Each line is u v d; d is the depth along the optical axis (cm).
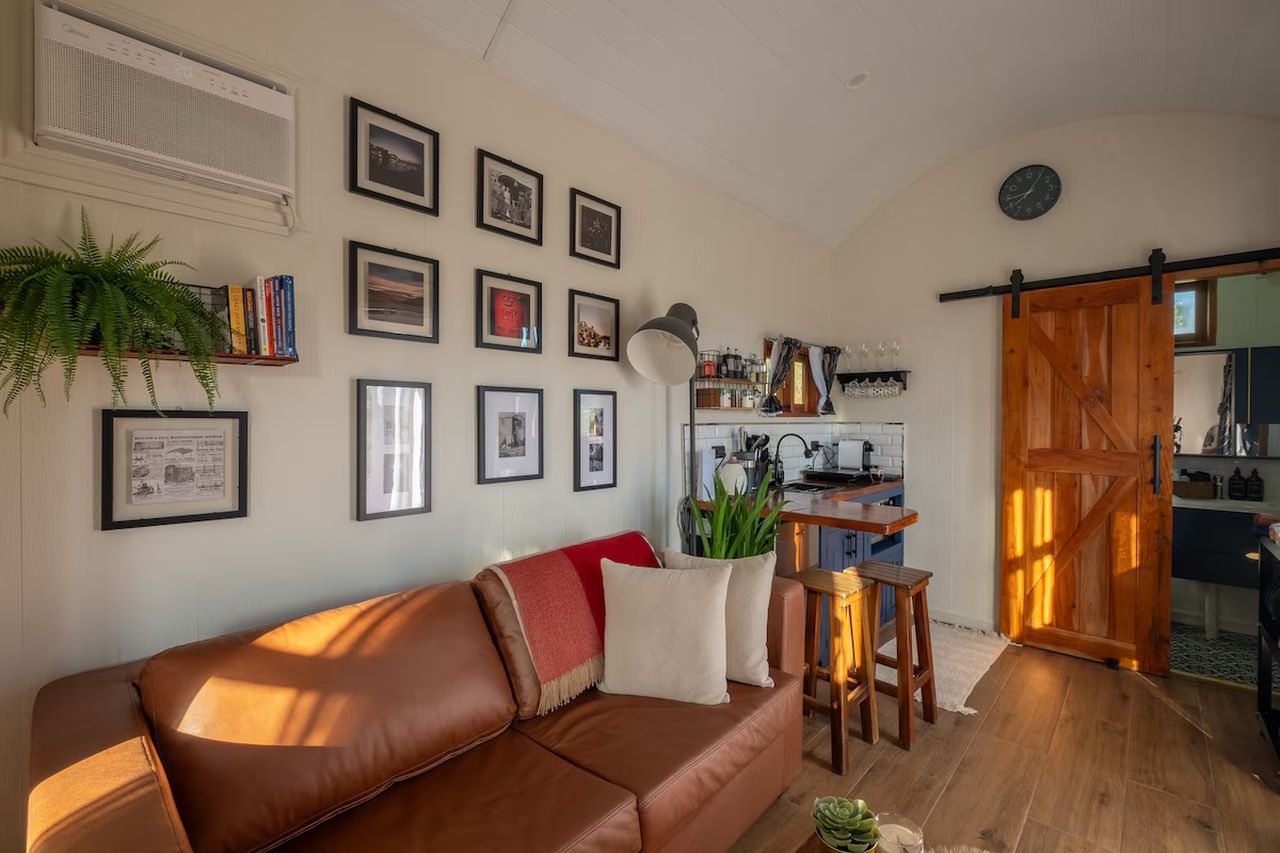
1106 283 336
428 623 167
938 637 371
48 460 144
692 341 254
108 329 126
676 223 324
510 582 191
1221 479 380
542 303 256
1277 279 361
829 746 246
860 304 438
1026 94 323
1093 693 296
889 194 419
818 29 258
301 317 184
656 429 312
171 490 161
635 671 192
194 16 162
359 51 197
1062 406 351
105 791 100
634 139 293
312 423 187
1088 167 346
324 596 190
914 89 312
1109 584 335
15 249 132
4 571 139
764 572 208
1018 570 365
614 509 289
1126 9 255
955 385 395
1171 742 249
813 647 262
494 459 236
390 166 204
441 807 138
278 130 173
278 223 179
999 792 216
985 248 383
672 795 150
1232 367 375
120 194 152
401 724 146
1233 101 298
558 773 151
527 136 250
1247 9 242
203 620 167
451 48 222
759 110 302
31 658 142
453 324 223
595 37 235
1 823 139
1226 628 385
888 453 424
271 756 129
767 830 196
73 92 140
